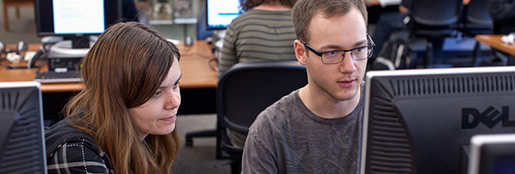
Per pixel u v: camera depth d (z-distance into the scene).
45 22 2.66
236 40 2.16
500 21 3.93
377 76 0.94
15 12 7.60
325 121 1.17
